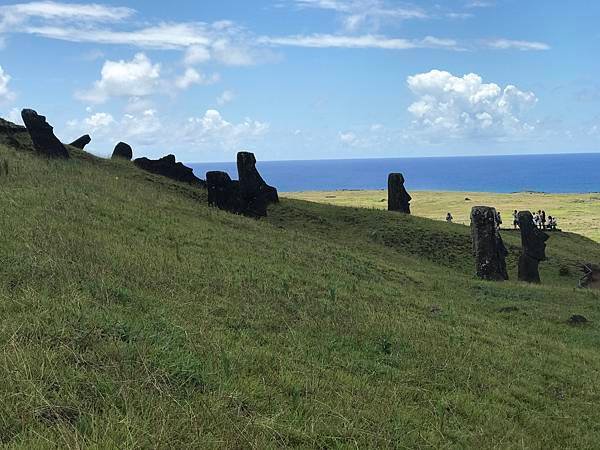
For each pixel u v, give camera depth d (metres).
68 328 6.23
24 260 8.70
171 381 5.66
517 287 21.92
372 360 8.75
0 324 6.09
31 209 13.38
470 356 10.24
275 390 6.23
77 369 5.39
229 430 4.91
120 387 5.13
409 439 5.99
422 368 8.83
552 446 7.06
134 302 8.23
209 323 8.30
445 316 13.95
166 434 4.53
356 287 14.92
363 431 5.73
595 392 9.79
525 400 8.76
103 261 10.07
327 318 10.66
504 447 6.51
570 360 11.95
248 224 22.44
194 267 12.01
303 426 5.50
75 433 4.28
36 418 4.48
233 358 6.79
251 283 12.07
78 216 14.11
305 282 13.83
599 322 16.48
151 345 6.36
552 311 17.70
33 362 5.23
